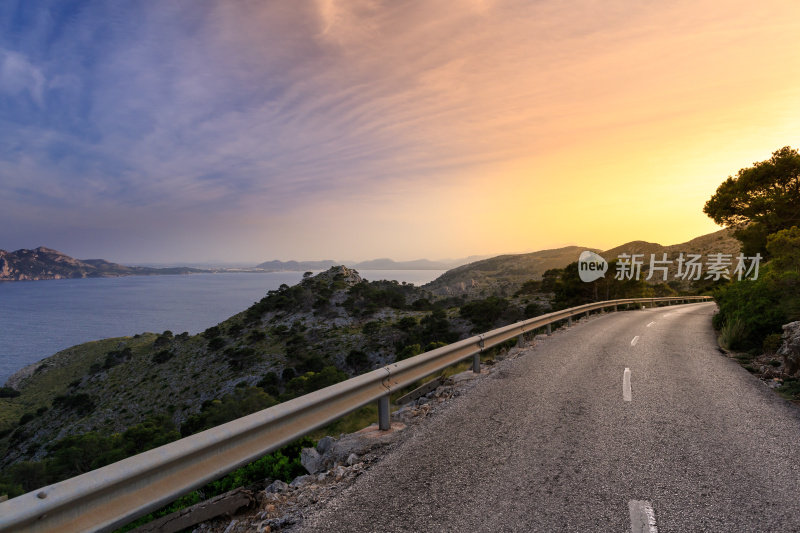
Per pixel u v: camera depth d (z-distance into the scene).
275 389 82.94
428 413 5.95
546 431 4.95
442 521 3.01
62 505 2.19
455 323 96.75
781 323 10.96
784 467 3.93
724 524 2.94
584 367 8.84
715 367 9.00
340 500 3.42
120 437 60.72
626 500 3.29
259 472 4.90
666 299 38.53
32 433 106.31
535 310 77.19
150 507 2.60
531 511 3.12
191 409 92.19
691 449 4.38
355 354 92.06
